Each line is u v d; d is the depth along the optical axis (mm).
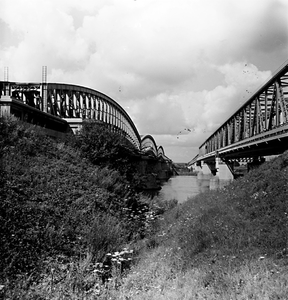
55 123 37812
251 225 12016
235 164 145500
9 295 7512
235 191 19938
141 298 7879
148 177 64500
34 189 14523
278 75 45188
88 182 19578
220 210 15469
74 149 27344
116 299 8008
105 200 17547
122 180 25281
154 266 10352
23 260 9227
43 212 12531
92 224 13242
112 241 12180
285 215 12125
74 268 9500
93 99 71625
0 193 12297
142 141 174750
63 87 54656
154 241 13727
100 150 27750
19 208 11828
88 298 8070
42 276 8789
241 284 7816
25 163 17828
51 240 10578
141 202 24203
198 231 12594
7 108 27641
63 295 7961
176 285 8508
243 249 9969
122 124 102562
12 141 20406
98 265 10172
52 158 21812
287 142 39250
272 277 7789
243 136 75438
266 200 14523
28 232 10570
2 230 10062
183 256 10758
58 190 15781
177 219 18031
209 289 7879
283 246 9648
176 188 73000
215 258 9789
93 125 30922
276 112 45406
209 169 144625
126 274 10070
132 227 16203
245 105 71875
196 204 20750
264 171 21297
